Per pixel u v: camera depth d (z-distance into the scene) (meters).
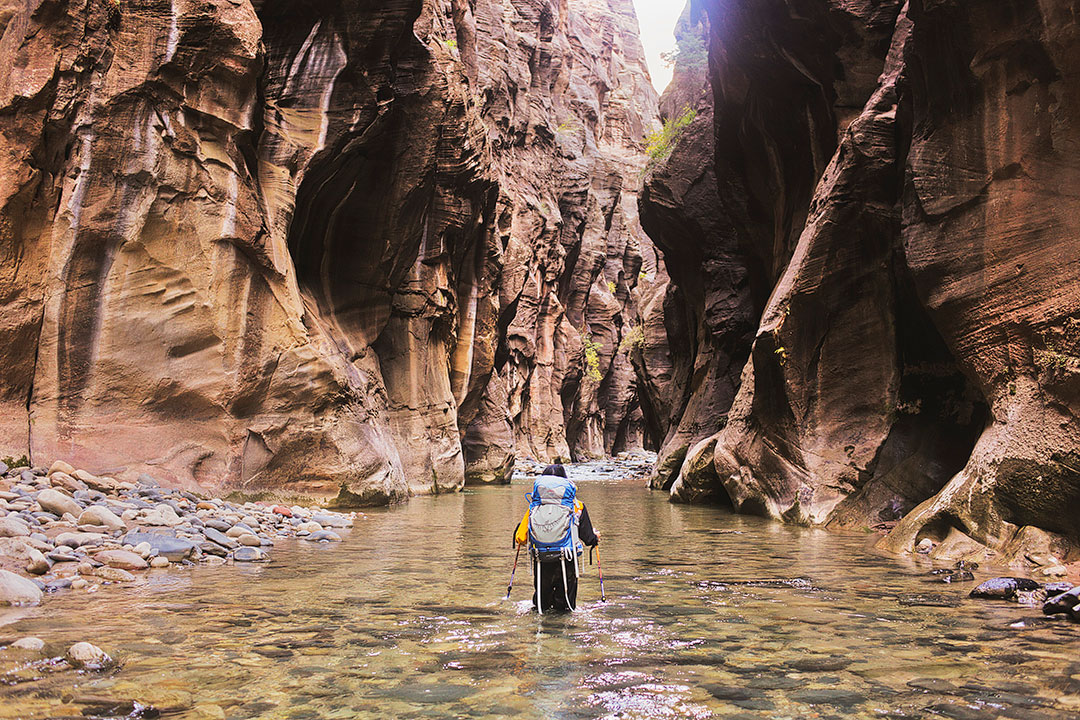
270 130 14.70
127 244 12.11
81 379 11.72
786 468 13.97
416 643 5.07
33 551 7.06
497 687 4.14
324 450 14.38
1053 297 8.42
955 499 9.33
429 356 22.34
